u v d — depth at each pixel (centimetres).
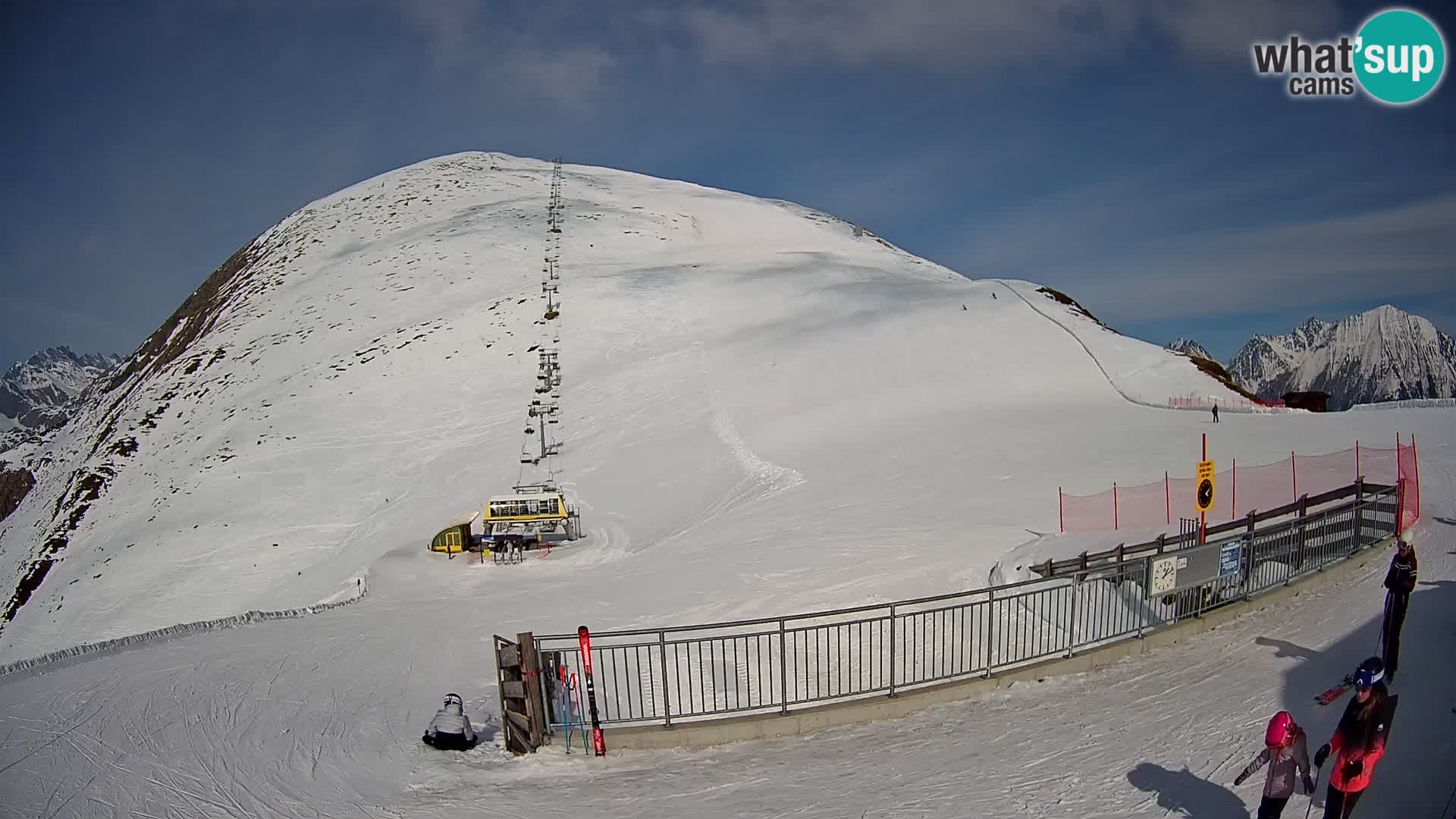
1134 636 1255
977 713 1070
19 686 1566
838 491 2891
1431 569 1430
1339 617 1255
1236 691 1025
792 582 1880
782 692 1094
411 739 1184
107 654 1909
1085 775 834
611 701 1291
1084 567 1402
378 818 898
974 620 1464
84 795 984
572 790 948
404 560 3203
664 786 932
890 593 1711
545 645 1669
